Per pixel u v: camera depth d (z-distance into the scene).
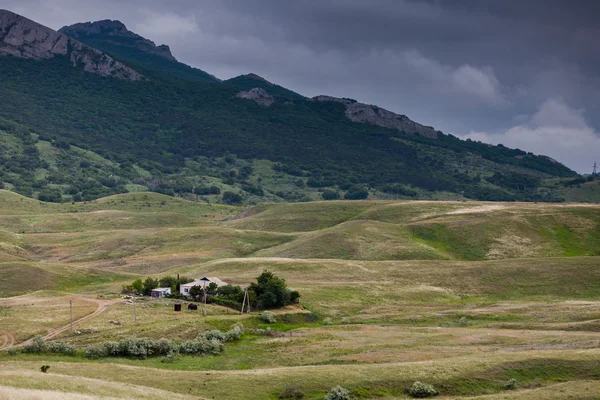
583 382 64.94
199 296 124.12
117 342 84.94
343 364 77.50
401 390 65.94
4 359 77.75
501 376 68.62
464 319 111.12
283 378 68.44
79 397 51.53
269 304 120.56
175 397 58.41
